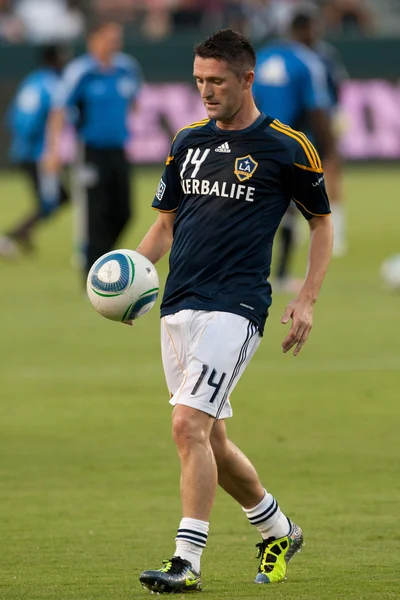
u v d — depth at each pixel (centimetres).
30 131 7000
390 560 2192
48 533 2422
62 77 6994
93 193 5441
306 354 4425
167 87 10694
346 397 3741
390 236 7925
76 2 11988
